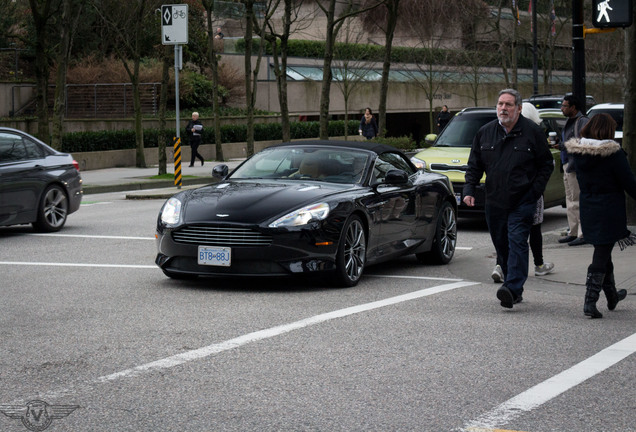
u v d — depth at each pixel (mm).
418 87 60625
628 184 8016
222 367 6383
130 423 5129
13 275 10648
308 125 48844
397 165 11523
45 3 27984
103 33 44531
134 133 36594
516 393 5766
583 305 8938
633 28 13281
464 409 5410
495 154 8664
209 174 30625
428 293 9570
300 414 5305
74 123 39469
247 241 9391
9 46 45000
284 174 10805
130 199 22688
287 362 6539
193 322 7930
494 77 65688
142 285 9938
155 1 36062
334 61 55469
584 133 8180
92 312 8406
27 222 14547
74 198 15586
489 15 58594
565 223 16891
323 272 9547
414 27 61469
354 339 7297
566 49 76000
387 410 5387
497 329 7723
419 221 11367
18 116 42281
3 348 6957
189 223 9547
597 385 5965
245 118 44844
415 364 6500
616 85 64250
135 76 34750
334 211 9656
